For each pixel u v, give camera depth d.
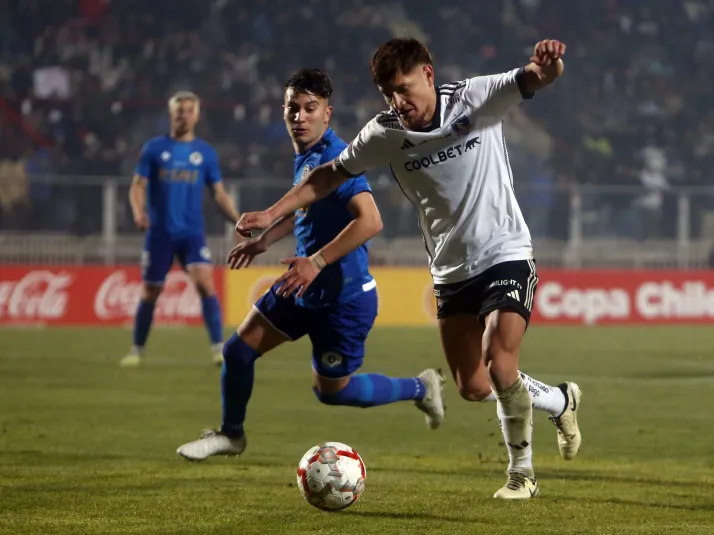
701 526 15.20
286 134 88.38
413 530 14.73
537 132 93.38
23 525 15.08
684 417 31.33
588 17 101.50
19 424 28.72
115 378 40.69
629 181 90.31
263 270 71.38
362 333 21.12
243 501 17.14
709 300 77.12
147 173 43.69
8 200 71.81
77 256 70.75
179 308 70.56
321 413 31.86
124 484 18.97
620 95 97.38
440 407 24.03
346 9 97.88
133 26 94.00
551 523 15.31
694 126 95.06
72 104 86.31
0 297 68.94
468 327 18.66
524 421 17.64
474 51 98.44
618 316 75.81
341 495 15.81
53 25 93.06
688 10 103.50
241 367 20.78
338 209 19.94
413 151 17.47
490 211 17.73
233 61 92.88
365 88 93.25
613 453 24.66
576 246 75.81
